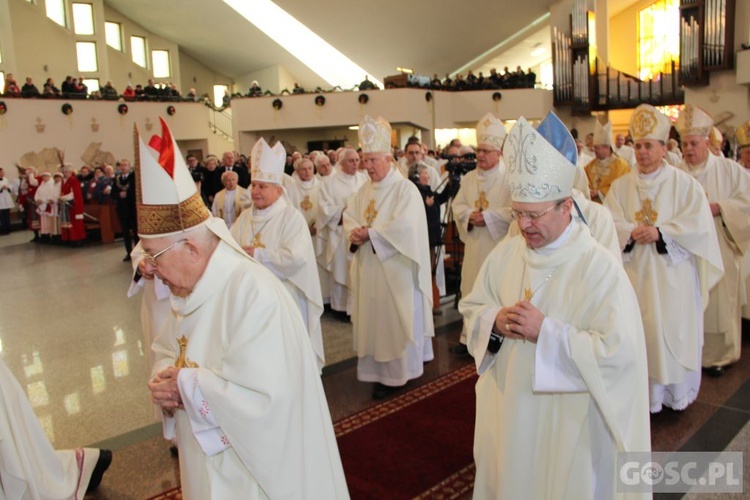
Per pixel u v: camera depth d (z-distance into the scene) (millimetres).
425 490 3037
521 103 18734
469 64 21719
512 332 2004
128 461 3473
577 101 18625
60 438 3824
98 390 4613
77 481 2779
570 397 2018
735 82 14914
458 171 6344
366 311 4293
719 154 5914
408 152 6473
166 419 2029
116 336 6031
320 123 18531
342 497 1906
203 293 1770
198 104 19953
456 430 3664
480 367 2174
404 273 4180
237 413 1632
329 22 19516
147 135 18906
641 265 3721
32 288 8570
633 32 21141
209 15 22000
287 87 24766
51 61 21016
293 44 22766
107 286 8500
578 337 1877
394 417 3873
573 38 18219
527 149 1958
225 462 1757
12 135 16609
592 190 5512
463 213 4785
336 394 4309
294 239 3773
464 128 19453
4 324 6645
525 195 1984
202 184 10820
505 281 2242
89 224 13570
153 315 3381
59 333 6207
